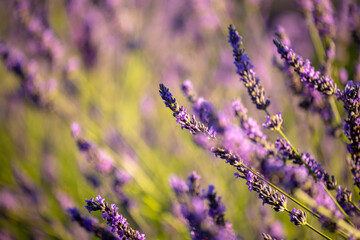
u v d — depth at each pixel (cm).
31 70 85
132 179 79
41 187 96
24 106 112
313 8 68
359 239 54
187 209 59
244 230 74
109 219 57
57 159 106
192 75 112
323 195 54
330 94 57
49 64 99
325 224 55
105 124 101
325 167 69
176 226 74
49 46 96
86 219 62
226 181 84
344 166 65
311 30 73
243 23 111
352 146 57
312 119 68
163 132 105
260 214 71
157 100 106
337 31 76
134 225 73
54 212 93
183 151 95
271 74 96
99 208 57
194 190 61
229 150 54
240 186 84
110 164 72
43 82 86
